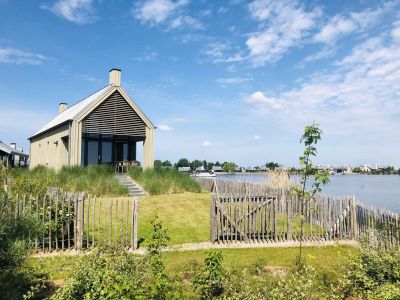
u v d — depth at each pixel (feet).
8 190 40.55
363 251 27.07
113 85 87.20
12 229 28.63
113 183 66.33
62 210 36.63
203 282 24.44
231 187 83.61
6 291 21.65
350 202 45.01
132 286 17.22
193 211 54.54
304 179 26.73
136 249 37.09
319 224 45.11
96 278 19.62
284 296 21.20
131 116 90.27
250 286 24.59
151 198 62.03
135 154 104.22
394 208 70.33
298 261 29.14
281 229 44.55
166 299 18.16
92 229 38.14
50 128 95.81
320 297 23.02
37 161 118.52
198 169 279.49
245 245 40.14
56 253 34.81
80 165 77.92
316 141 25.86
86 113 83.15
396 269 23.77
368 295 22.65
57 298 19.22
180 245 38.65
